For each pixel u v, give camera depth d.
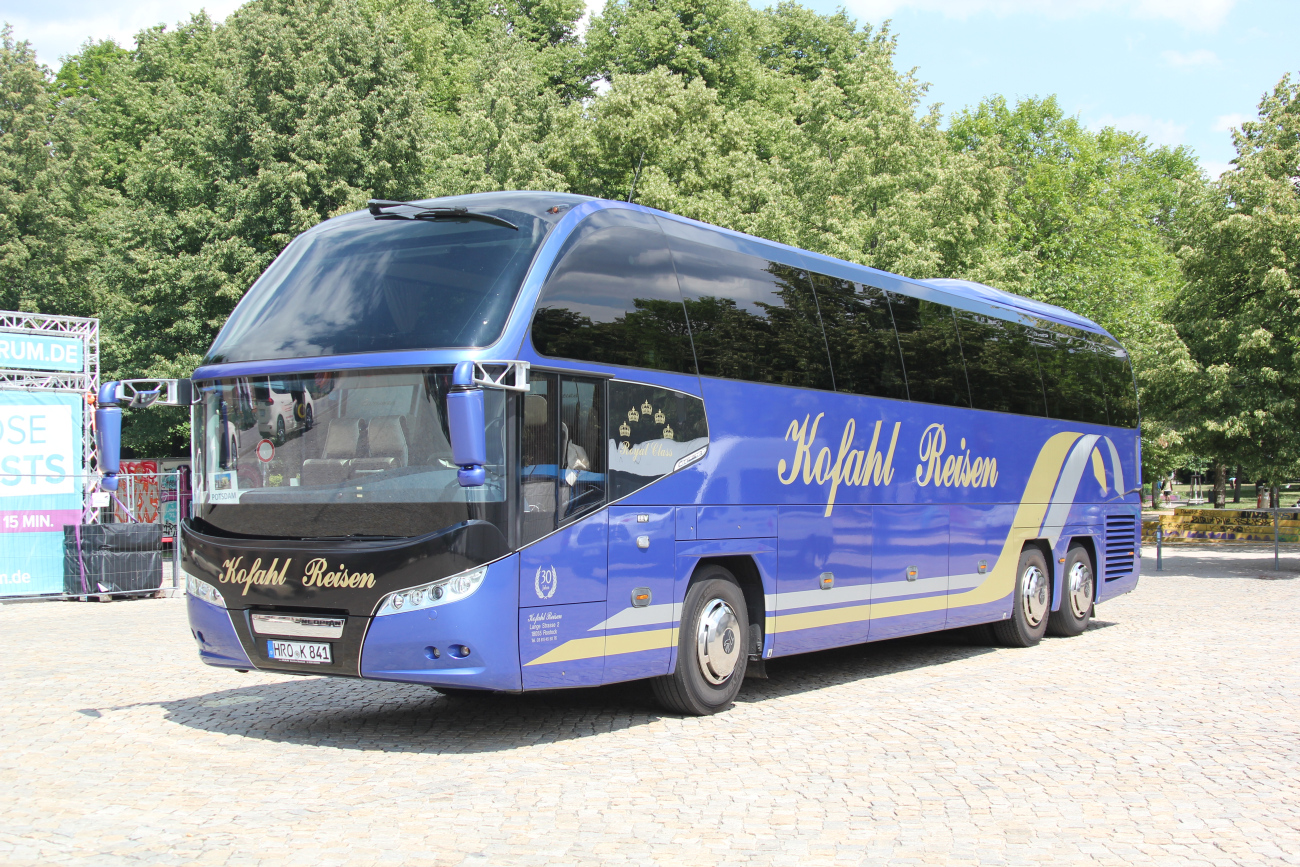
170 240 32.97
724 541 9.31
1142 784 6.88
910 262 32.78
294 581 7.64
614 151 36.94
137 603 19.52
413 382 7.49
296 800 6.32
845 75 49.75
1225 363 27.25
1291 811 6.28
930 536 12.15
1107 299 45.22
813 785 6.80
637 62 46.25
